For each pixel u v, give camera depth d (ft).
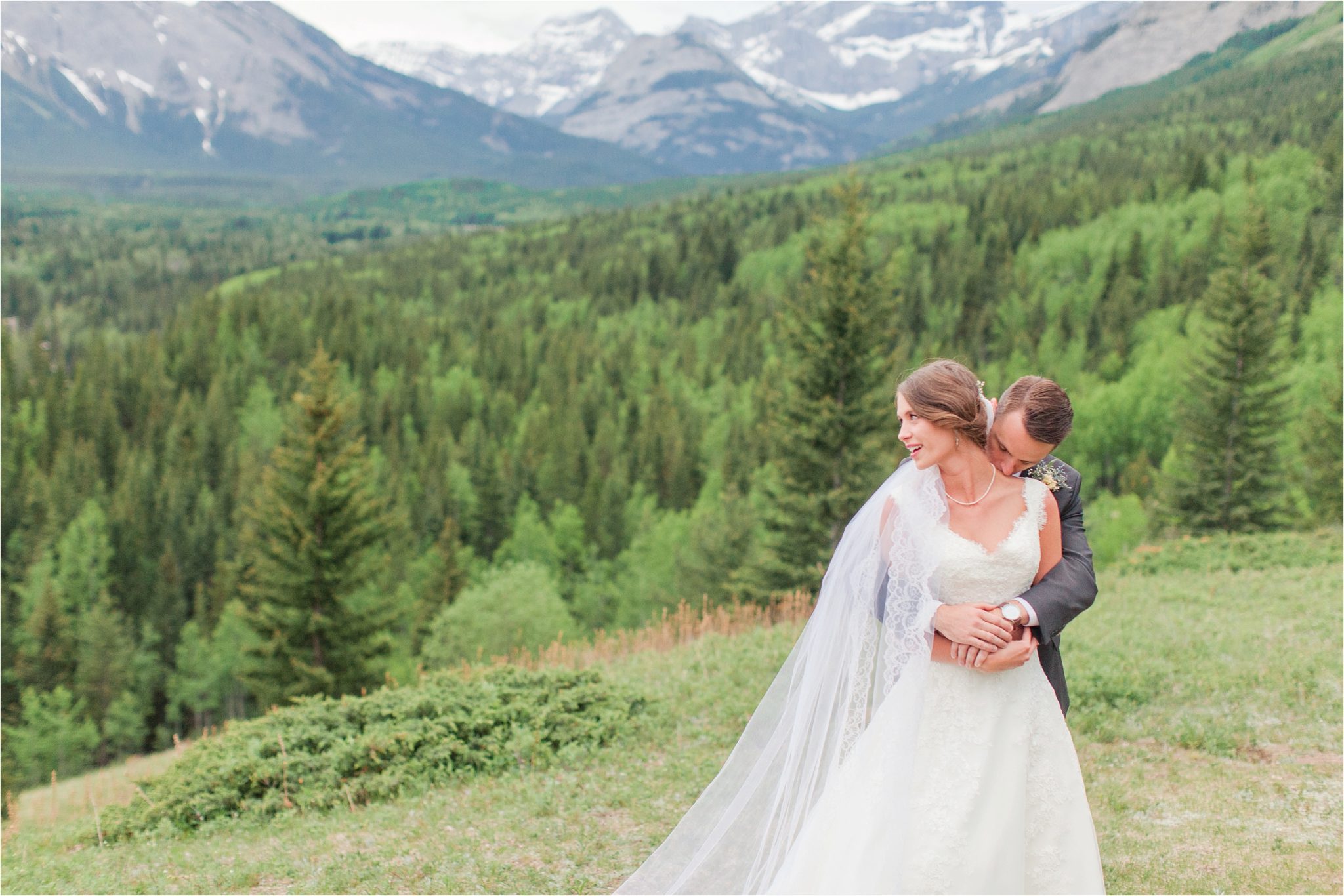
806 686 10.89
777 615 45.27
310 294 588.91
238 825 22.12
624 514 263.49
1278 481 112.78
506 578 130.52
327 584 86.48
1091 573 9.87
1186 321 319.06
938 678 9.87
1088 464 242.37
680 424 328.29
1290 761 20.21
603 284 592.60
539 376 420.36
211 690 187.62
